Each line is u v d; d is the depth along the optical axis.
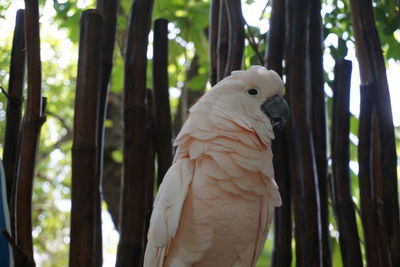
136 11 3.68
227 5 3.62
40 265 11.70
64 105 10.62
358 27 3.68
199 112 3.25
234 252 3.21
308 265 3.34
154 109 3.74
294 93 3.54
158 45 3.78
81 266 3.12
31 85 3.13
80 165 3.20
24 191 3.05
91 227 3.17
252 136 3.19
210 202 3.12
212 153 3.14
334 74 3.74
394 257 3.42
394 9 4.59
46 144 10.84
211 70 3.93
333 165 3.67
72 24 5.88
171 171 3.22
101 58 3.37
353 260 3.53
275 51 3.70
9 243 2.91
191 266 3.19
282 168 3.62
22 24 3.48
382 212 3.49
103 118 3.59
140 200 3.47
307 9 3.65
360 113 3.59
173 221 3.08
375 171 3.65
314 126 3.72
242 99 3.26
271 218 3.32
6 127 3.39
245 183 3.15
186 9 6.39
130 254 3.40
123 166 3.53
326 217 3.62
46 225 11.56
